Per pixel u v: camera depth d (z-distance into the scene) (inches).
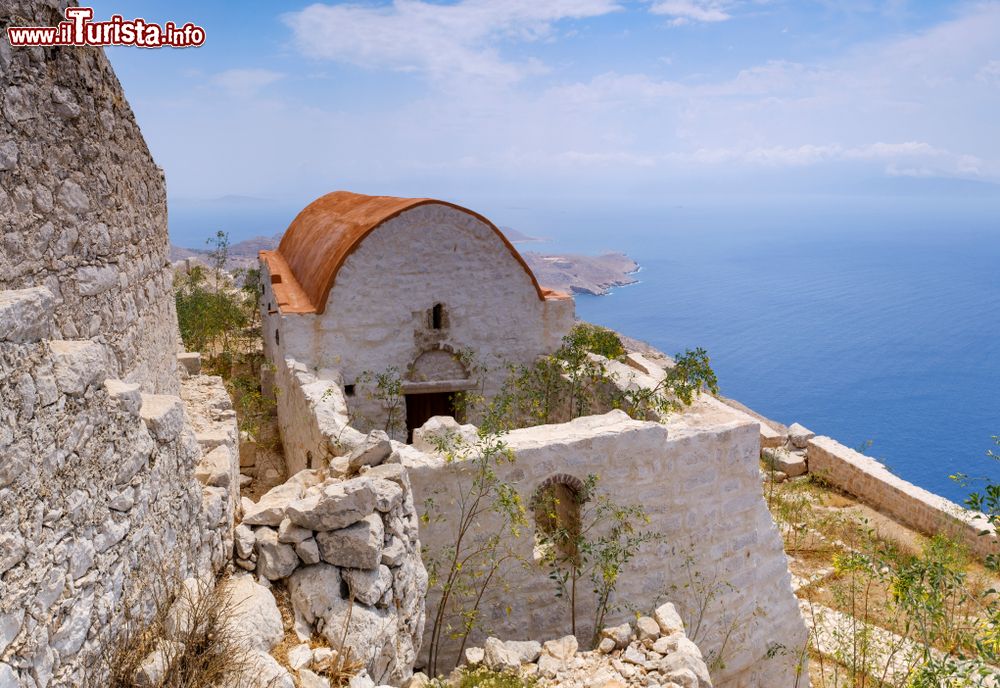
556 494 401.4
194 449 202.1
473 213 567.8
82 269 238.5
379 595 225.6
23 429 122.8
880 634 465.7
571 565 375.6
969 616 473.4
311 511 221.9
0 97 184.9
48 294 134.1
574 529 380.5
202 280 1126.4
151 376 337.4
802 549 599.2
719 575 410.9
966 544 596.7
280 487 260.8
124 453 160.4
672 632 317.7
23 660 119.3
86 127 238.7
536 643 304.5
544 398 587.2
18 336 123.0
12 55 190.7
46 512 129.1
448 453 336.2
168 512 183.8
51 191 215.5
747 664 424.8
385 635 221.8
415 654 256.2
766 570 429.4
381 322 561.9
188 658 163.9
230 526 224.1
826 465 757.9
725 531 411.5
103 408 151.6
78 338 234.8
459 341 586.9
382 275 554.9
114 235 271.4
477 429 367.6
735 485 412.5
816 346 6205.7
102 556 148.6
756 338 6688.0
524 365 611.2
